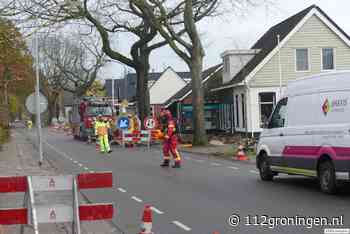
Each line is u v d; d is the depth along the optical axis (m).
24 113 118.31
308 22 36.72
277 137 15.20
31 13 21.77
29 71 34.47
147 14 32.94
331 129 12.73
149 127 33.72
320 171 13.17
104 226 10.14
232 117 40.03
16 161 25.28
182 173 18.38
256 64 36.62
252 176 17.08
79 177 7.91
